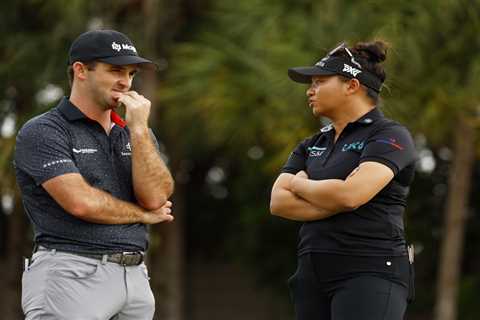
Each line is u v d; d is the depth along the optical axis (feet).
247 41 133.49
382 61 57.57
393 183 55.62
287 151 128.67
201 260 188.85
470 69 127.54
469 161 138.62
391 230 55.36
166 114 146.51
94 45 54.13
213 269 188.55
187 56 139.74
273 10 131.95
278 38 129.49
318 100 57.06
